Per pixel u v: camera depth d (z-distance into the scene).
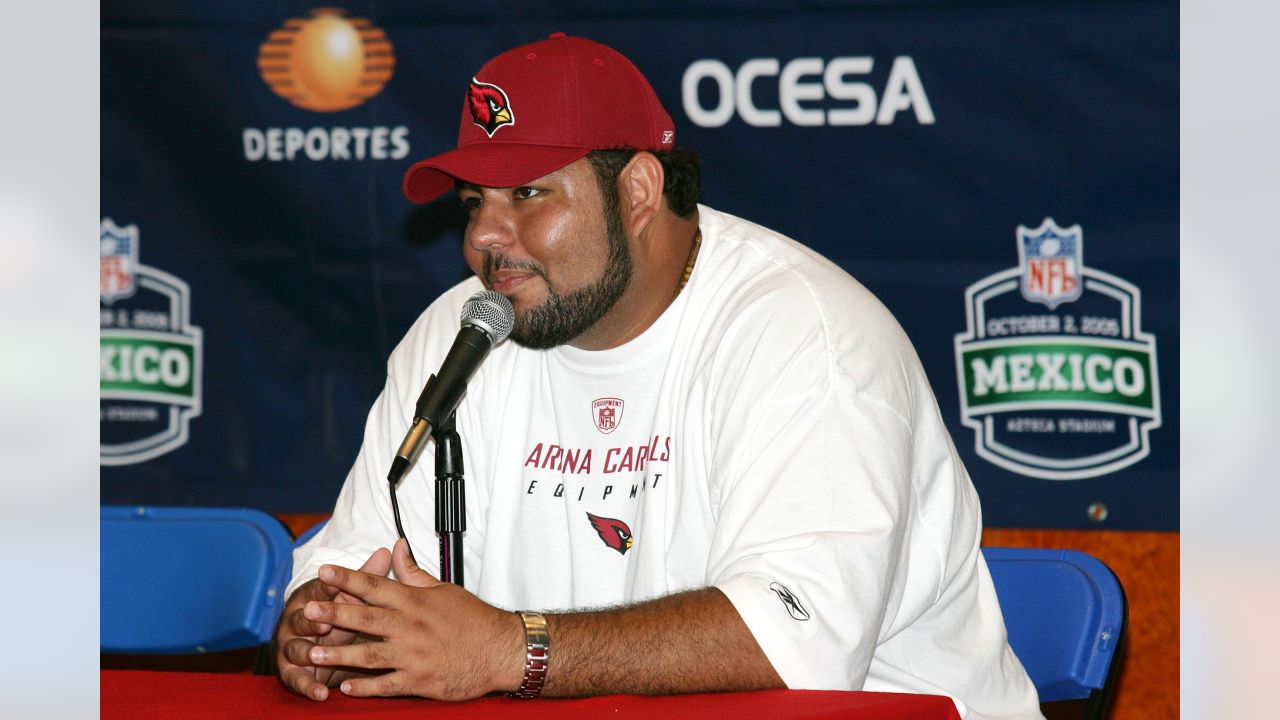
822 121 10.13
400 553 5.02
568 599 6.56
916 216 10.02
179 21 10.83
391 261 10.71
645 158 6.15
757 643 4.78
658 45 10.34
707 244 6.56
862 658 5.03
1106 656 6.52
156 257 10.91
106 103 10.91
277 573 7.73
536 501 6.65
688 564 6.11
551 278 5.92
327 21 10.70
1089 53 9.70
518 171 5.75
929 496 6.07
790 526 5.25
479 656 4.56
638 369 6.44
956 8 9.91
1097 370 9.77
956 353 9.98
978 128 9.91
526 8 10.49
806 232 10.18
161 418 10.93
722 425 5.80
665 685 4.68
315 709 4.48
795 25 10.15
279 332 10.81
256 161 10.80
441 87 10.62
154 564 8.02
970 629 6.28
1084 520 9.81
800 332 5.79
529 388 6.77
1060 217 9.80
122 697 4.75
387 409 6.89
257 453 10.84
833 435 5.48
